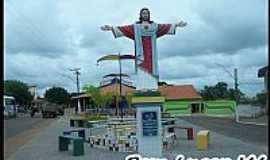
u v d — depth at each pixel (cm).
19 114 8044
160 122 1365
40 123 4334
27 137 2472
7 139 2327
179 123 4197
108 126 1928
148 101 1349
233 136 2409
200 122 4456
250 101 7156
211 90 9931
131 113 3834
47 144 2034
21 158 1544
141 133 1356
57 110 6412
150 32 1372
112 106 5469
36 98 10712
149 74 1362
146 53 1367
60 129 3206
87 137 2214
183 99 7962
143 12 1384
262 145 1844
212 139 2205
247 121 4591
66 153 1670
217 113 7706
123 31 1370
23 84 10394
